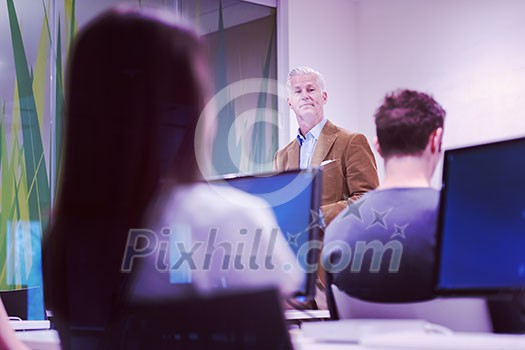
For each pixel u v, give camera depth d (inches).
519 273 64.2
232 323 42.4
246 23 299.7
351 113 329.4
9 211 233.6
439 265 69.0
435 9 302.0
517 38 271.6
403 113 81.7
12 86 239.1
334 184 159.6
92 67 44.8
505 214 66.0
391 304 76.4
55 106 245.9
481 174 68.1
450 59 295.9
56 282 46.5
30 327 102.3
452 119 293.1
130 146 43.7
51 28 247.9
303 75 178.1
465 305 71.6
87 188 45.1
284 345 42.4
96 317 44.9
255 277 42.9
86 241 45.3
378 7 326.0
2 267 230.7
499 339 48.9
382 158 84.1
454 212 69.0
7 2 240.5
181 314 42.9
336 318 82.0
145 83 43.8
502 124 274.7
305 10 315.3
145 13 44.7
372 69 327.3
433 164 82.7
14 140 237.6
